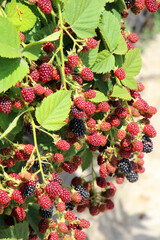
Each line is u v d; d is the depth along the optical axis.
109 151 0.77
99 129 0.75
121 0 0.76
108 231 2.26
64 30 0.70
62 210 0.71
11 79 0.62
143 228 2.37
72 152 0.75
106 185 0.87
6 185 0.66
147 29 2.69
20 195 0.65
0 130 0.69
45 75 0.66
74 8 0.67
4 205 0.66
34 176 0.65
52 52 0.70
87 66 0.73
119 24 0.74
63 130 0.74
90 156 0.88
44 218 0.74
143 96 3.45
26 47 0.63
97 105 0.74
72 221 0.74
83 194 0.79
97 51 0.73
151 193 2.68
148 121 0.78
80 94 0.69
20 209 0.74
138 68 0.77
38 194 0.66
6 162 0.67
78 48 0.72
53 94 0.66
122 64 0.76
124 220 2.42
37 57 0.64
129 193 2.65
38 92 0.65
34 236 0.83
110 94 0.76
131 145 0.76
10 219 0.80
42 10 0.66
